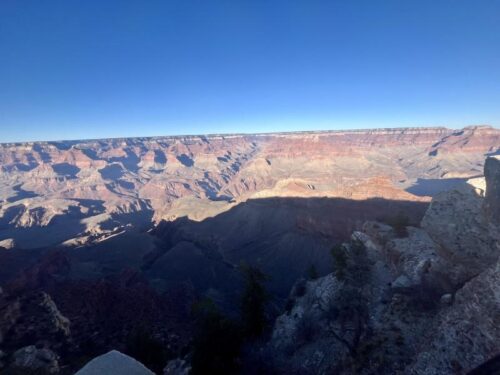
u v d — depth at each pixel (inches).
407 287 1609.3
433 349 1011.3
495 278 958.4
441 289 1507.1
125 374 976.3
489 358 869.8
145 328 2389.3
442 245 1676.9
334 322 1722.4
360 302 1642.5
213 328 1734.7
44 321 2235.5
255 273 2148.1
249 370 1683.1
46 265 4591.5
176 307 3351.4
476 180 1774.1
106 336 2427.4
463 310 1008.2
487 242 1499.8
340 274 1804.9
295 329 1925.4
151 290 3435.0
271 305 3078.2
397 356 1227.2
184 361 1968.5
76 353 2103.8
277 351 1808.6
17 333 2073.1
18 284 3523.6
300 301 2236.7
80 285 3312.0
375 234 2249.0
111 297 3029.0
